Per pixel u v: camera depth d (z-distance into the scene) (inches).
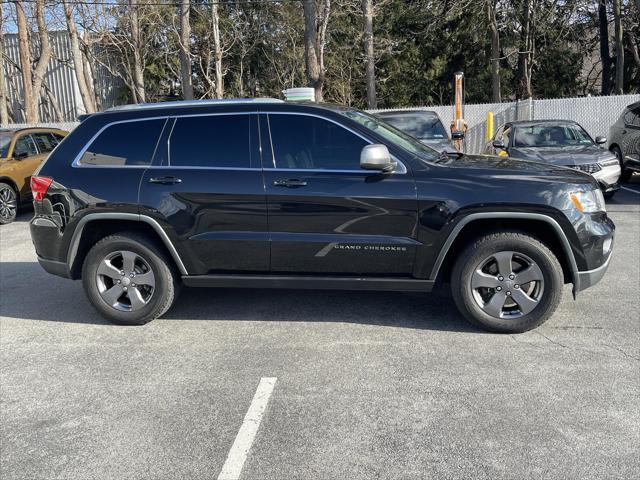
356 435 124.0
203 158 182.5
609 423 125.3
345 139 176.1
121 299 195.6
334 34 1256.2
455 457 115.2
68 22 909.2
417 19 1200.8
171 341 180.1
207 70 1279.5
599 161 380.8
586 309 195.9
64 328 195.3
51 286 247.6
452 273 176.4
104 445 124.0
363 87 1333.7
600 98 653.9
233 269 183.5
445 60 1272.1
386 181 171.3
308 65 722.8
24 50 782.5
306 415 132.8
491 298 174.6
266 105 182.4
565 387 141.6
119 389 148.9
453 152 203.2
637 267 244.8
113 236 188.7
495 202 166.1
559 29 964.0
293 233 176.1
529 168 176.4
